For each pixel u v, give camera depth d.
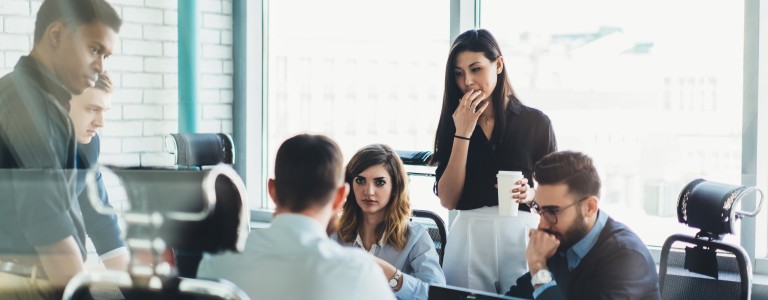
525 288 1.99
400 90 3.81
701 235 2.00
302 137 1.52
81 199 1.61
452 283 2.44
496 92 2.43
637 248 1.80
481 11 3.54
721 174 3.01
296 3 4.19
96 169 1.62
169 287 1.41
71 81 1.67
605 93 3.24
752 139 2.92
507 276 2.37
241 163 4.25
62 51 1.66
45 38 1.65
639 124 3.17
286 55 4.24
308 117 4.16
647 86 3.15
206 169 1.54
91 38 1.69
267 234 1.47
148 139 3.15
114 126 3.05
